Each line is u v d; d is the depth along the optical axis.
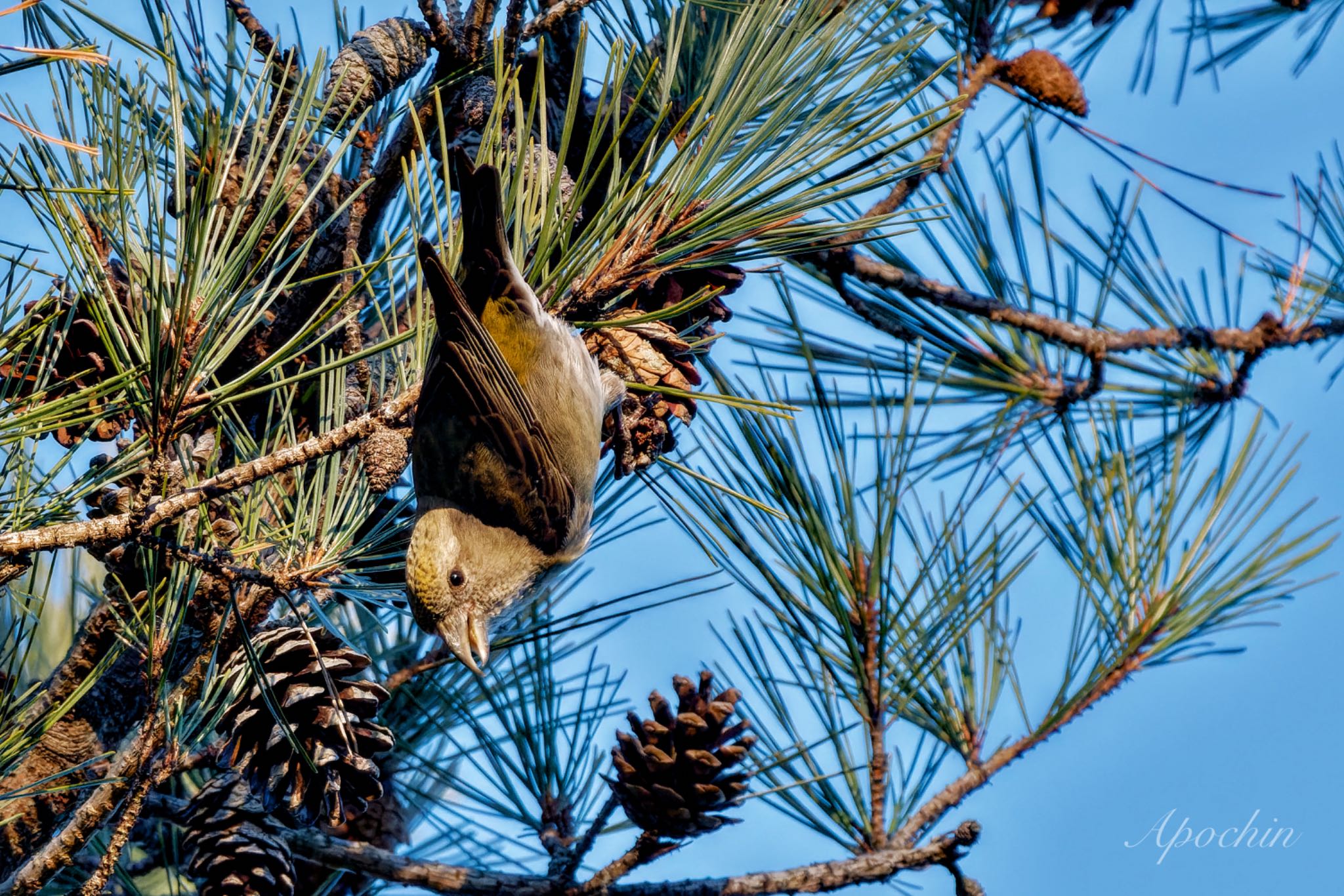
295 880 6.66
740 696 6.02
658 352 6.99
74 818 5.34
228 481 4.86
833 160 5.25
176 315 4.70
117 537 4.68
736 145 6.47
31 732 5.33
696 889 6.15
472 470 6.80
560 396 6.74
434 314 6.32
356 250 6.35
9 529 4.95
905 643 6.62
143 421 4.86
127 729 6.08
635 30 7.22
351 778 5.65
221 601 5.62
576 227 6.70
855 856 6.43
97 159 5.04
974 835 6.23
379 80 6.73
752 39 5.58
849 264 8.31
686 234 5.53
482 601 6.80
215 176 4.88
